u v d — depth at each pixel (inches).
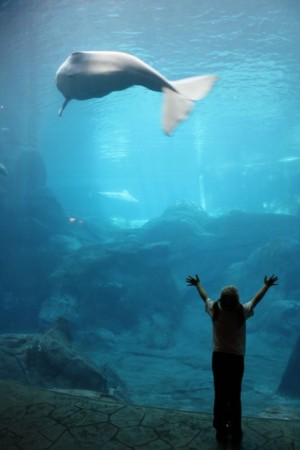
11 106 1176.2
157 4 581.6
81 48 748.0
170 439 152.9
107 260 1136.2
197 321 1145.4
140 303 1103.6
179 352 927.7
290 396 645.3
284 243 1167.0
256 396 662.5
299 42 733.9
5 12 597.0
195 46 745.6
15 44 717.9
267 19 637.3
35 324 1163.9
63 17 617.6
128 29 665.6
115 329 1053.8
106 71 150.2
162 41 721.0
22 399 184.5
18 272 1255.5
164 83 144.3
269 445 149.8
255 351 910.4
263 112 1284.4
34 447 149.0
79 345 966.4
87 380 438.0
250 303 147.0
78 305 1069.1
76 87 158.7
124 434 156.3
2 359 424.5
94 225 1531.7
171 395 666.8
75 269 1120.2
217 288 1325.0
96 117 1315.2
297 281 1106.1
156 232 1421.0
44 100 1120.2
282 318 966.4
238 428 148.1
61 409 175.3
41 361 436.5
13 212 1291.8
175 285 1180.5
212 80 144.9
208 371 791.7
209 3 576.7
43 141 1670.8
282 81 971.3
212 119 1369.3
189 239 1379.2
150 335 1000.9
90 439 153.4
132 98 1106.7
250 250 1373.0
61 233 1379.2
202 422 164.6
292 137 1704.0
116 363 850.8
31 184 1357.0
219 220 1483.8
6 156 1317.7
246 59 820.6
